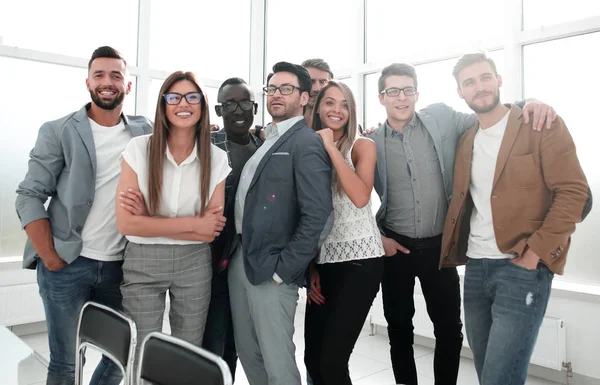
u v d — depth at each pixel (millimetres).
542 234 1815
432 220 2371
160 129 1832
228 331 2383
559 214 1798
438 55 4078
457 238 2186
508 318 1883
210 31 5605
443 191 2365
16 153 4305
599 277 3314
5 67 4246
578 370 3184
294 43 5527
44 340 4051
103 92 2084
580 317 3180
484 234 2021
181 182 1888
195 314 1899
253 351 2039
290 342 1899
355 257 1992
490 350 1914
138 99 5004
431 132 2330
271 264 1807
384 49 4609
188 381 1231
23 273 4168
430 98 4234
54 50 4488
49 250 2010
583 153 3373
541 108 1921
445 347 2432
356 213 2033
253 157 1990
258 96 5906
